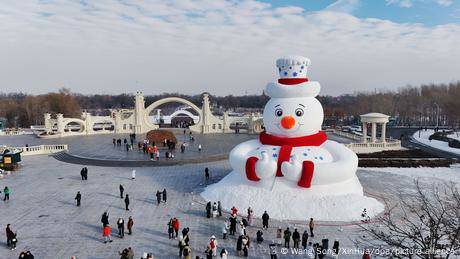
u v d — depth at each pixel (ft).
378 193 90.02
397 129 288.71
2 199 86.53
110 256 56.59
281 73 81.97
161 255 57.16
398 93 494.18
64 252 58.03
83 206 81.25
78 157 139.03
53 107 348.79
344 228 67.10
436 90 408.05
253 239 63.31
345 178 75.46
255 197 76.23
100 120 227.61
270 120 80.28
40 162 135.33
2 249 58.90
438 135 213.87
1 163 118.73
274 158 77.10
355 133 215.72
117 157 139.13
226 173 115.03
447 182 101.76
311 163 72.84
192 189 95.20
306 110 77.71
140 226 69.31
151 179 107.04
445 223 44.98
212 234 65.62
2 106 360.69
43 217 74.02
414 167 125.18
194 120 353.31
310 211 71.67
